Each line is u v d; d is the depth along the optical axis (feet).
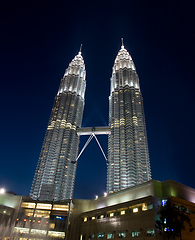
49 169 605.73
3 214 300.40
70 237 293.02
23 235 295.89
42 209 315.58
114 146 607.37
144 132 642.22
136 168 543.39
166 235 180.24
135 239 196.34
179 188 225.76
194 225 196.54
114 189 517.14
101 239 240.12
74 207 328.08
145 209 201.67
